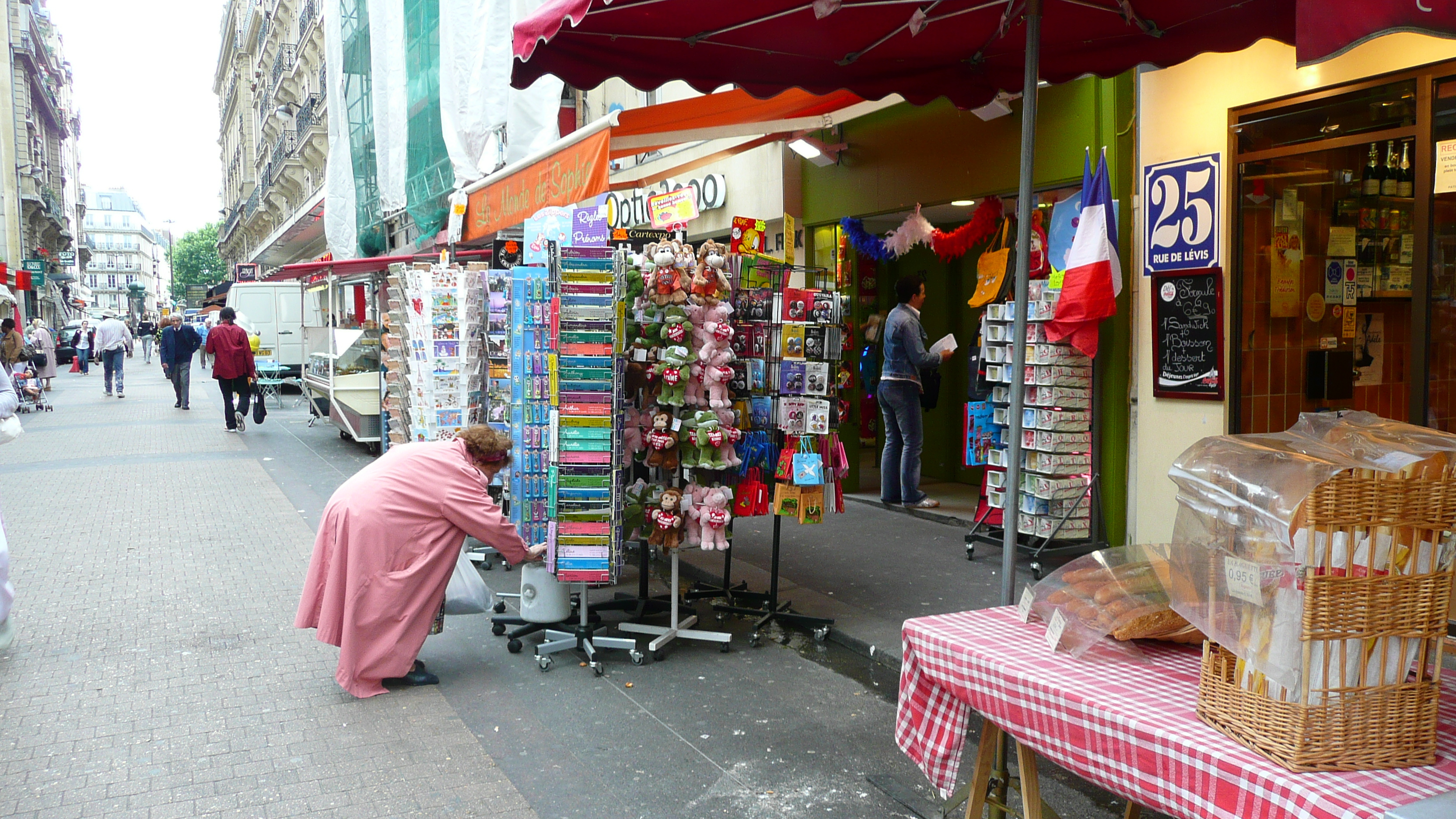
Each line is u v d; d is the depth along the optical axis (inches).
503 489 207.3
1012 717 97.4
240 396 611.5
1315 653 72.0
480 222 366.9
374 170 836.0
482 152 458.9
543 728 165.3
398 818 133.5
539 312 196.5
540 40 153.9
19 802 136.9
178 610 231.3
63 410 758.5
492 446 192.2
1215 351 227.8
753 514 212.7
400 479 182.4
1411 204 189.9
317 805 136.9
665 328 193.6
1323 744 72.6
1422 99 184.7
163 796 139.3
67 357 1450.5
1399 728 74.2
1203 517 83.7
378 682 180.7
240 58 2477.9
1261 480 76.5
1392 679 74.0
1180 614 86.1
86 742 157.8
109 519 337.1
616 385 191.6
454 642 213.6
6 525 324.8
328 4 813.9
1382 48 190.1
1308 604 71.5
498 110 438.6
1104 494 267.1
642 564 232.5
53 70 2657.5
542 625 209.0
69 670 190.7
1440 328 186.5
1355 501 71.9
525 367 199.0
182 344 753.6
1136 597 101.5
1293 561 72.5
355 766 149.7
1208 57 224.7
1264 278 219.9
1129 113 254.8
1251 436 87.7
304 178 1616.6
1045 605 110.1
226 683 184.9
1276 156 213.3
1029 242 143.6
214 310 1422.2
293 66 1521.9
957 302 374.9
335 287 799.1
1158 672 97.0
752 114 284.8
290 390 977.5
